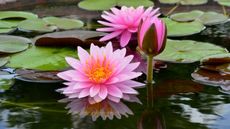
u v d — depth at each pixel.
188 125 0.81
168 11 1.38
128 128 0.81
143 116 0.84
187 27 1.21
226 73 0.96
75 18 1.32
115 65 0.90
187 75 0.97
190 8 1.42
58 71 0.97
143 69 0.99
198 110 0.85
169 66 1.00
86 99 0.89
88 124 0.82
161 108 0.86
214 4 1.46
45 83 0.94
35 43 1.06
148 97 0.89
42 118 0.83
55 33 1.11
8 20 1.26
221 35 1.16
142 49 0.92
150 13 1.08
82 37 1.08
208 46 1.07
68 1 1.53
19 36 1.14
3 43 1.07
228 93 0.90
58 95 0.90
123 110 0.86
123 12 1.07
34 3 1.49
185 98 0.89
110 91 0.89
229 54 1.00
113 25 1.06
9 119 0.83
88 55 0.92
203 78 0.95
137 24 1.06
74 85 0.91
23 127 0.81
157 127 0.81
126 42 1.06
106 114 0.84
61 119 0.83
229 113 0.84
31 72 0.97
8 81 0.95
